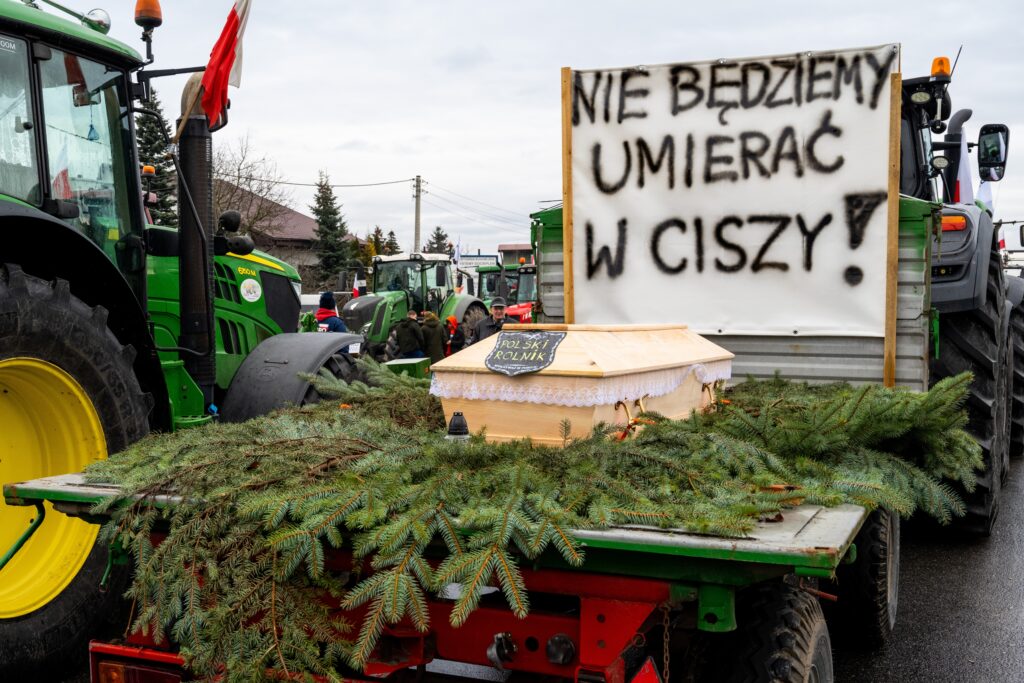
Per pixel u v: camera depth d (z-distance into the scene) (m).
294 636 2.30
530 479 2.37
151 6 4.71
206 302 5.00
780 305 4.58
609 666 2.25
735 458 2.69
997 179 7.61
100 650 2.75
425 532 2.21
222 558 2.38
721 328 4.68
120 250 4.80
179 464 2.72
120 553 2.76
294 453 2.66
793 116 4.48
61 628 3.60
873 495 2.52
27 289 3.54
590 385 2.75
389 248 53.69
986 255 5.49
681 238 4.71
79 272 4.03
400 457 2.61
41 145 4.20
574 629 2.38
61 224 3.76
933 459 3.26
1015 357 8.07
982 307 5.58
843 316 4.48
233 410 5.27
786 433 2.96
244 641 2.31
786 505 2.41
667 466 2.53
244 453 2.68
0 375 3.55
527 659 2.44
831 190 4.44
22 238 3.79
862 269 4.43
